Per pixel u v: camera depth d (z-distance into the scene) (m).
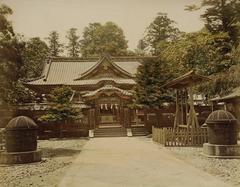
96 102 34.94
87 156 17.00
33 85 40.22
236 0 32.12
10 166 14.70
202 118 33.03
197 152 17.38
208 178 10.46
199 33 34.50
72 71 45.69
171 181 10.12
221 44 33.81
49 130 32.69
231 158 14.95
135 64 47.81
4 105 29.34
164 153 17.34
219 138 15.61
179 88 23.92
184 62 34.34
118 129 33.97
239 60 26.72
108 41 56.06
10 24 21.12
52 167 13.99
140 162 14.30
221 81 28.19
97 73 42.31
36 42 48.75
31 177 11.85
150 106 30.78
